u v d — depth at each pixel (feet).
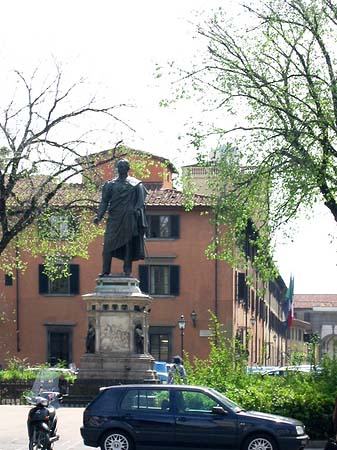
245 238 123.13
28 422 66.28
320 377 87.30
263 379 87.61
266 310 293.84
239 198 118.32
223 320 213.66
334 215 115.34
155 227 217.15
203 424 67.05
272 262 118.73
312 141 111.75
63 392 122.72
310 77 112.16
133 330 110.22
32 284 216.95
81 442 76.79
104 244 113.19
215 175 120.26
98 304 110.83
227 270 214.48
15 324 216.54
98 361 109.50
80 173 136.36
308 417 78.79
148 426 67.51
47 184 146.41
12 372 133.18
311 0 111.86
